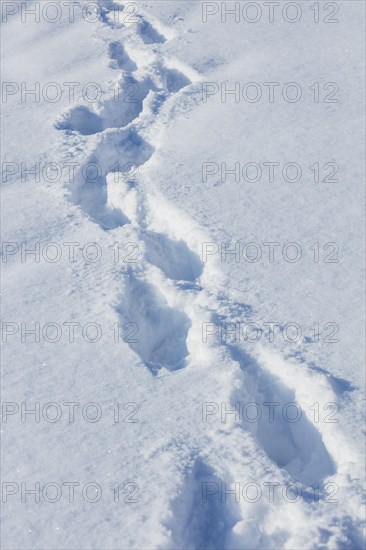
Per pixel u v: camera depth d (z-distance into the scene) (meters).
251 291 4.51
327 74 6.51
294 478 3.51
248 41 7.16
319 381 3.86
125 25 8.05
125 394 3.95
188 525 3.44
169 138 5.97
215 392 3.90
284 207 5.14
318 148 5.67
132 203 5.33
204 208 5.17
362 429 3.65
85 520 3.38
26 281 4.75
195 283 4.69
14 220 5.31
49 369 4.14
